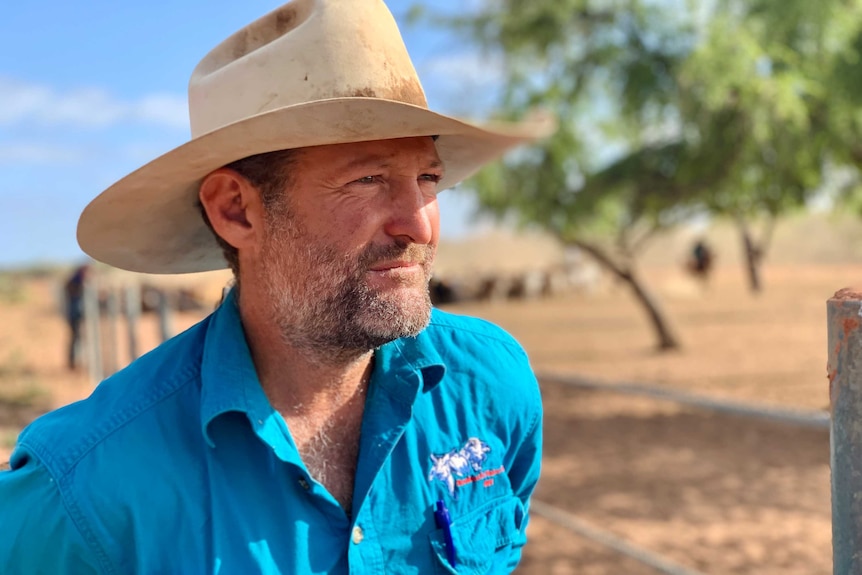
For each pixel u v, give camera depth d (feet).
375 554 4.66
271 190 4.69
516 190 33.50
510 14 30.81
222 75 4.79
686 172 28.04
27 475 4.28
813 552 15.52
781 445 23.27
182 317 62.69
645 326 56.85
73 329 39.65
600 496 19.38
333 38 4.55
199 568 4.23
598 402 30.45
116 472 4.26
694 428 25.76
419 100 4.83
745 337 47.44
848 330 3.85
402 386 4.99
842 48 24.20
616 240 41.70
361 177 4.54
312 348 4.80
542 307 79.05
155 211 5.27
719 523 17.29
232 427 4.56
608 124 31.99
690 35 27.40
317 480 4.87
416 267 4.72
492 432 5.37
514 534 5.31
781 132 23.68
